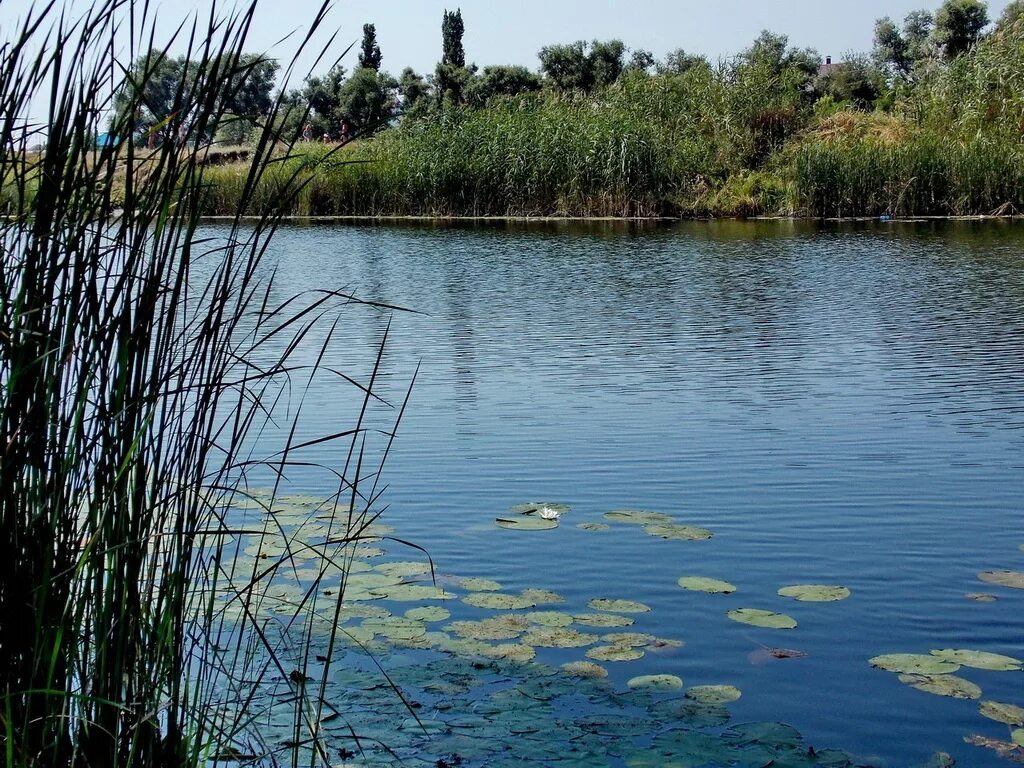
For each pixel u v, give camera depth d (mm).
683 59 47094
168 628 2148
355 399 7188
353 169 25797
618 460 5633
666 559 4203
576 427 6371
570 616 3635
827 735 2865
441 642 3408
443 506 4879
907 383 7602
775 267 15383
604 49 52500
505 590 3889
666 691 3102
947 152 23391
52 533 1961
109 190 2051
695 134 27750
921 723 2936
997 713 2969
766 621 3592
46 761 2006
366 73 34844
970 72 25797
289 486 5168
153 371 2092
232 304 11516
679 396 7262
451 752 2752
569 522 4629
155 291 2068
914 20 56500
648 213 24750
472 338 9883
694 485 5203
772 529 4559
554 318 11055
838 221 23047
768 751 2756
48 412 1972
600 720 2914
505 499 4984
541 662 3287
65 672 2035
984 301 11742
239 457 5652
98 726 2014
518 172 25203
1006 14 31531
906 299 12039
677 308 11672
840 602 3789
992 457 5637
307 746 2766
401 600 3752
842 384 7602
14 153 1967
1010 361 8359
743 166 27406
